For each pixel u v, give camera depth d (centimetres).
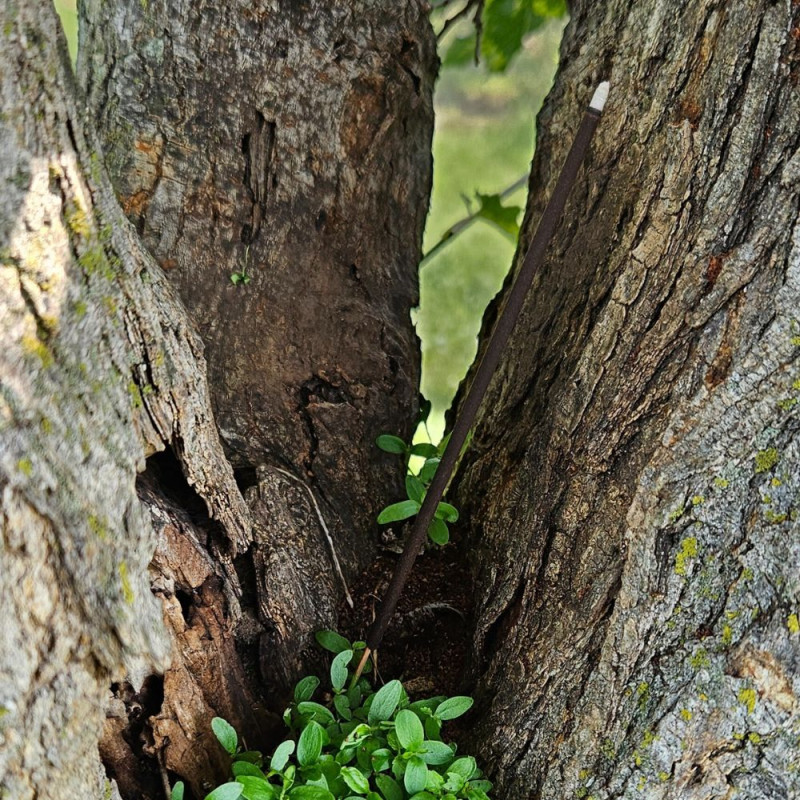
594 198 64
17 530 56
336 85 67
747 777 60
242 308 67
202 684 64
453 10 97
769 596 59
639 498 60
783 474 58
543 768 63
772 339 58
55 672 57
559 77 68
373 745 62
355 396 70
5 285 55
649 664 61
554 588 63
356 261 70
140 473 62
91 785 59
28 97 55
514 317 62
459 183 115
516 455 67
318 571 67
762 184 58
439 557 70
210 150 65
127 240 59
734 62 58
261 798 60
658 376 60
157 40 64
